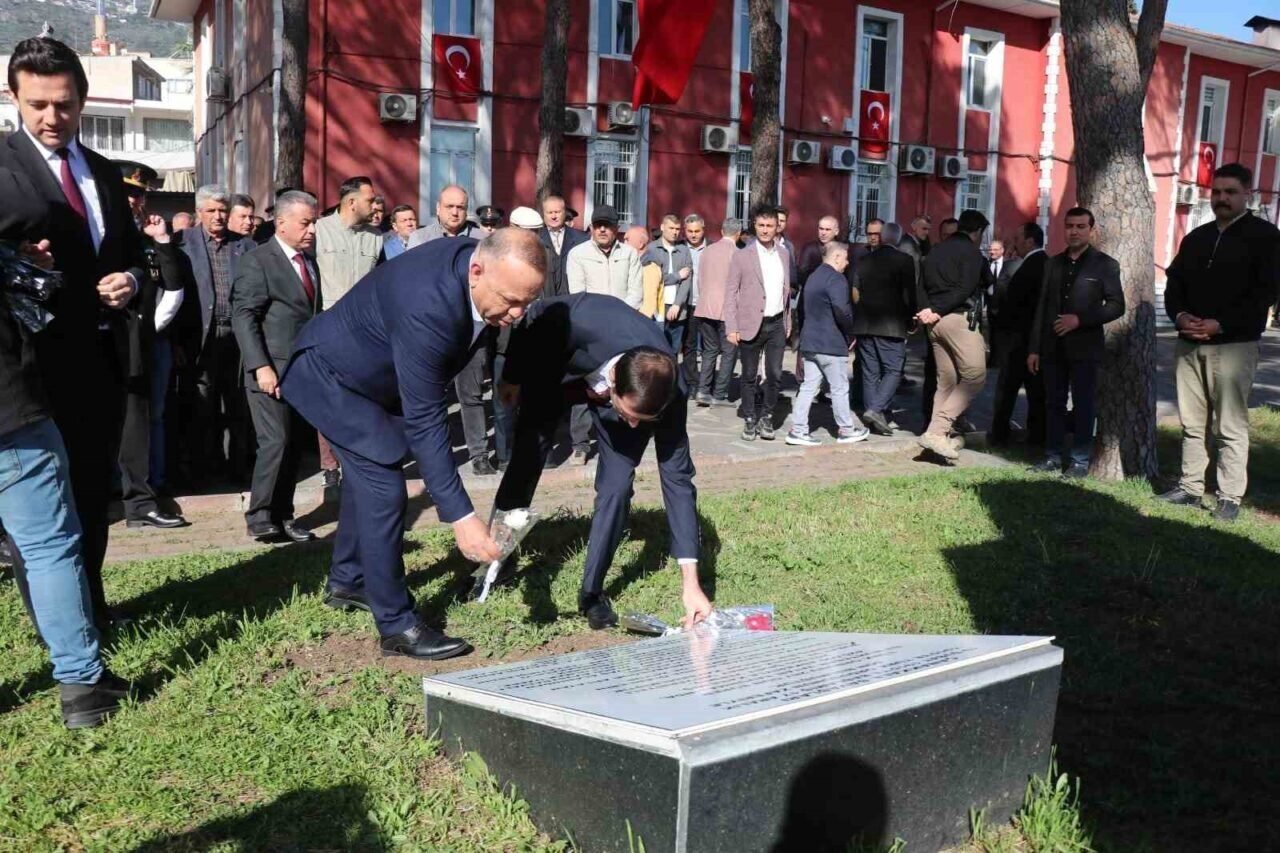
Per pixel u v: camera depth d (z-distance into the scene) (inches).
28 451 138.2
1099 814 128.0
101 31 2388.0
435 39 738.2
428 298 150.4
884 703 109.4
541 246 150.2
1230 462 291.3
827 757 105.7
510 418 329.1
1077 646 184.5
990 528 266.5
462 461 344.5
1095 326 333.1
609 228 353.4
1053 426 352.2
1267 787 135.6
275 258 247.3
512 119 772.6
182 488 304.5
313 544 248.2
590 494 304.8
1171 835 124.0
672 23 563.5
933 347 360.8
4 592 199.5
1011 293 398.9
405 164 740.7
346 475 170.9
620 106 796.6
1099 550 247.1
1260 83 1257.4
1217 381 291.4
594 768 109.1
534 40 773.9
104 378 172.1
